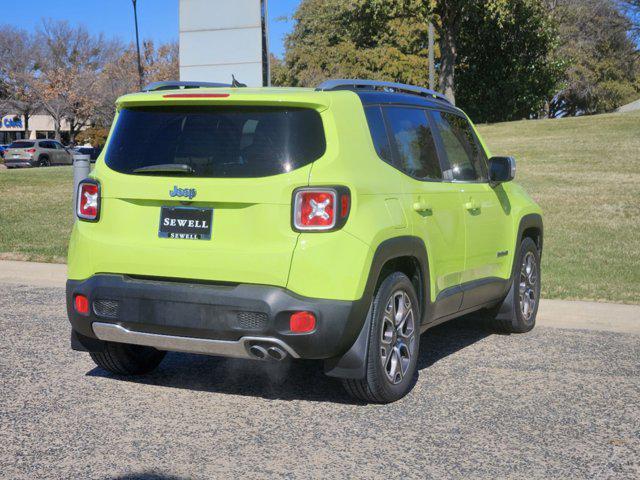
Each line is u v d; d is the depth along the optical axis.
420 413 4.74
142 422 4.51
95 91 69.06
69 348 6.22
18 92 69.06
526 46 46.00
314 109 4.57
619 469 3.90
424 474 3.80
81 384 5.25
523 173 21.12
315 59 54.91
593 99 63.47
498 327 6.99
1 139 87.88
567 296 8.52
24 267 10.03
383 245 4.62
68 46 69.94
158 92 4.76
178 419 4.57
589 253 11.26
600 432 4.44
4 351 6.09
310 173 4.41
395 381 4.94
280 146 4.48
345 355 4.59
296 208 4.38
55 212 15.93
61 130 82.62
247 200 4.42
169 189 4.58
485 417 4.68
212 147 4.59
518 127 33.81
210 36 14.62
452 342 6.70
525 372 5.71
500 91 47.12
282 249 4.37
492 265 6.40
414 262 5.15
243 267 4.41
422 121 5.68
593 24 58.59
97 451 4.05
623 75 62.16
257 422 4.54
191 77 14.77
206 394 5.07
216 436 4.30
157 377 5.47
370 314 4.66
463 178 6.09
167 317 4.52
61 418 4.56
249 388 5.23
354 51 53.09
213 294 4.43
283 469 3.84
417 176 5.33
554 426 4.54
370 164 4.77
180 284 4.55
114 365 5.31
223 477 3.73
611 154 23.81
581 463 3.98
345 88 5.00
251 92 4.59
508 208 6.72
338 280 4.38
